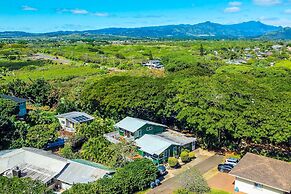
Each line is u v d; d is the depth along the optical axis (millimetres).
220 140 50250
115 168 39844
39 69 120438
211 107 47281
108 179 34094
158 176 40750
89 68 122562
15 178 31000
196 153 49375
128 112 60094
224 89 48688
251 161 38312
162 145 45688
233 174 36469
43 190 30078
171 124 60219
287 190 33188
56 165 37375
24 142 46125
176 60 116688
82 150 46406
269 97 48875
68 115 60125
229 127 44750
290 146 46656
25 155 39406
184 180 34125
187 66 107250
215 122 46188
